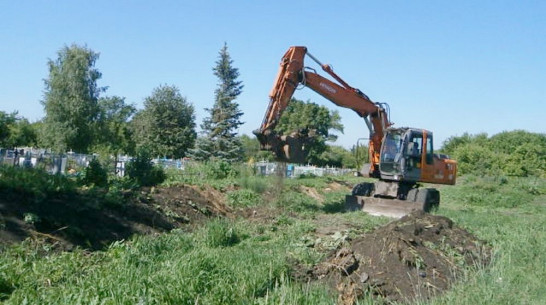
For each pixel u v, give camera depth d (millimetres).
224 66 51094
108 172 18141
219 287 7285
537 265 9906
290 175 38125
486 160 60531
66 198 12484
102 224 12258
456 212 20141
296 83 18969
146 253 9742
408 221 12281
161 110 66375
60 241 10703
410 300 8266
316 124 55344
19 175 12914
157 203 15133
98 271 8016
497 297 7738
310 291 7617
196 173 25484
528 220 18891
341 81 20203
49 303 6500
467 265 10234
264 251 10547
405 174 19906
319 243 11391
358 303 7715
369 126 20953
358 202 20141
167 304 6621
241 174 26484
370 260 9492
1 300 6922
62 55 58000
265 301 6988
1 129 36125
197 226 14461
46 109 56125
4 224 10250
